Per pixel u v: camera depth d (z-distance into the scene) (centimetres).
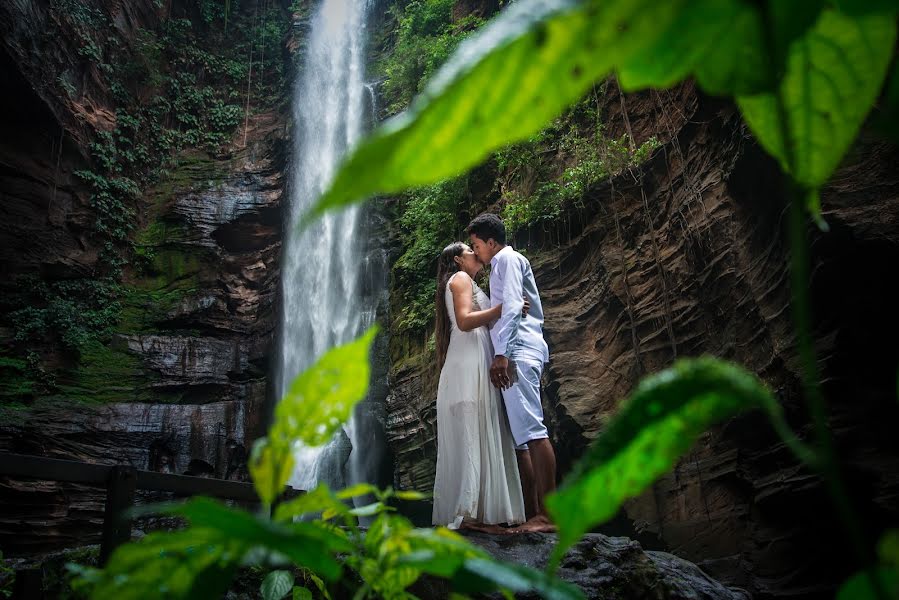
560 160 1360
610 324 1155
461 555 54
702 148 1053
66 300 1788
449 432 422
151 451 1638
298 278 1997
